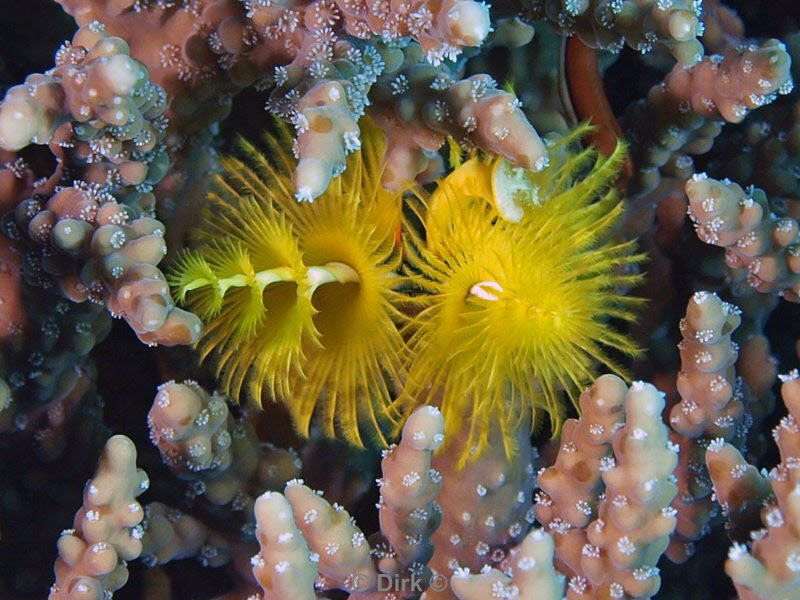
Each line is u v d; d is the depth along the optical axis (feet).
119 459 0.46
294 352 0.51
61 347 0.49
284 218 0.51
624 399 0.47
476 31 0.44
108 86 0.46
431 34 0.46
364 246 0.51
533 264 0.51
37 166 0.50
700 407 0.50
